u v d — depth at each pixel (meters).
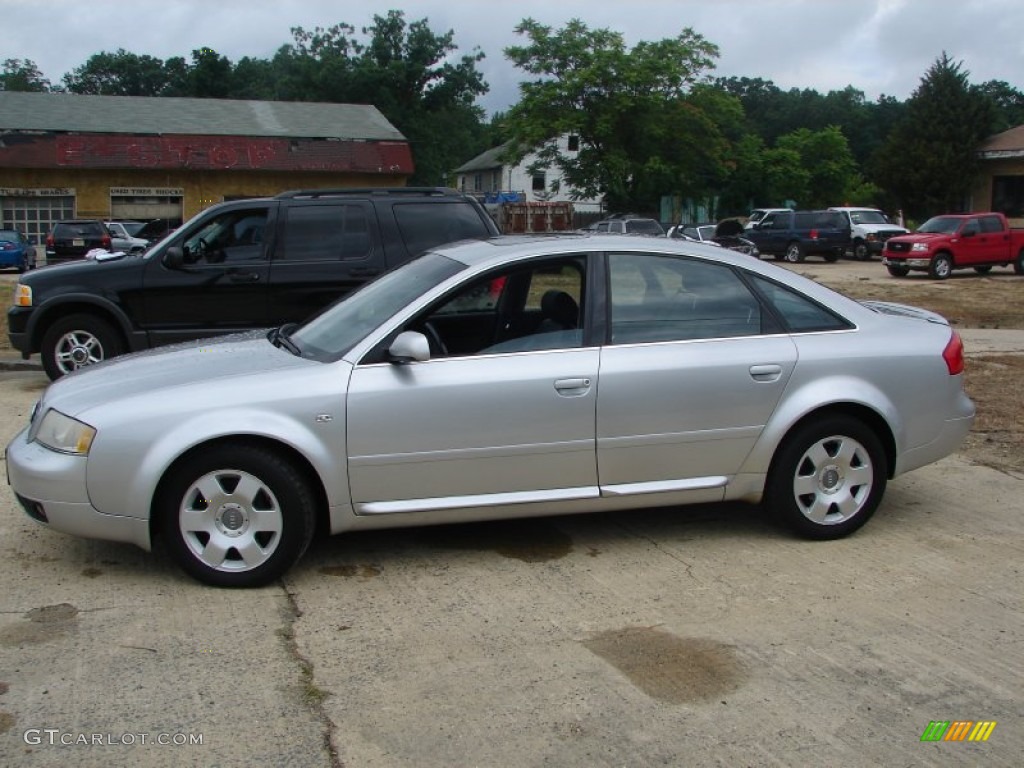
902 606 4.40
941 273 27.05
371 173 39.38
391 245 9.09
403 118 59.72
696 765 3.15
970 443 7.37
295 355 4.89
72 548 5.02
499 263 4.87
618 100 40.56
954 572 4.80
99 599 4.39
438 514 4.72
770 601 4.45
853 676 3.75
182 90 78.62
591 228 33.12
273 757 3.17
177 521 4.45
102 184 36.56
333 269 8.99
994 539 5.28
